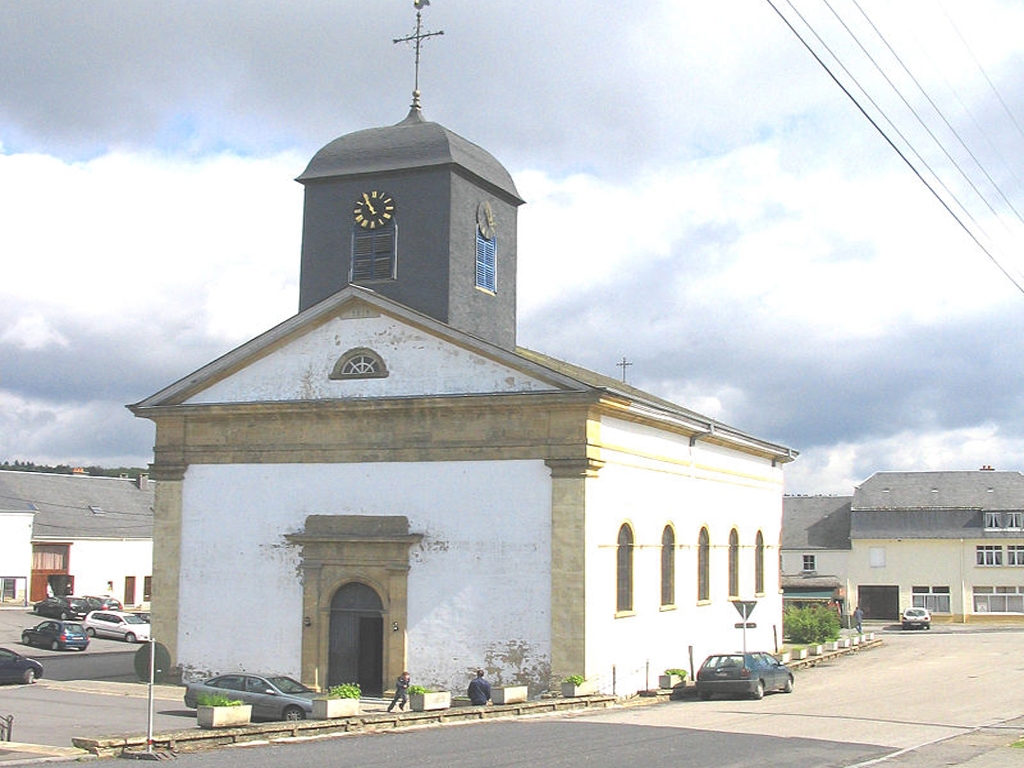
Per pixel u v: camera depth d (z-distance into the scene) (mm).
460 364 31844
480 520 31219
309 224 35469
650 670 34281
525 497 30859
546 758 19906
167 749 21328
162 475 34688
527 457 30938
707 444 40250
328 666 32344
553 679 30062
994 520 79688
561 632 30109
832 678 40031
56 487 78062
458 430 31719
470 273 34750
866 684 37562
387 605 31719
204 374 34219
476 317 34906
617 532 32312
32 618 64250
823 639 52625
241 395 34094
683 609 37312
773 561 48094
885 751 21625
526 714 27906
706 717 27406
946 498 81938
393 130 35344
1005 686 36344
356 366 33062
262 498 33562
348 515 32562
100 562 76500
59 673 39625
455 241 34094
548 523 30594
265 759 19922
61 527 74438
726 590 41781
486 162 36250
